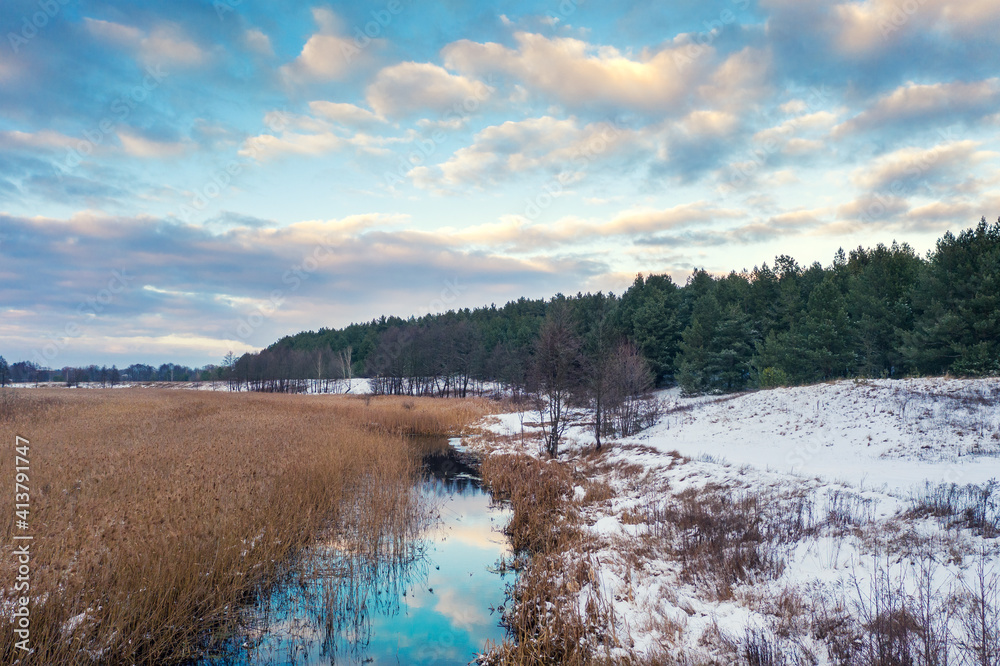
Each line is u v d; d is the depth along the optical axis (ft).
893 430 69.00
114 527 32.04
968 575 25.43
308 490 52.37
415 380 263.70
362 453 78.07
